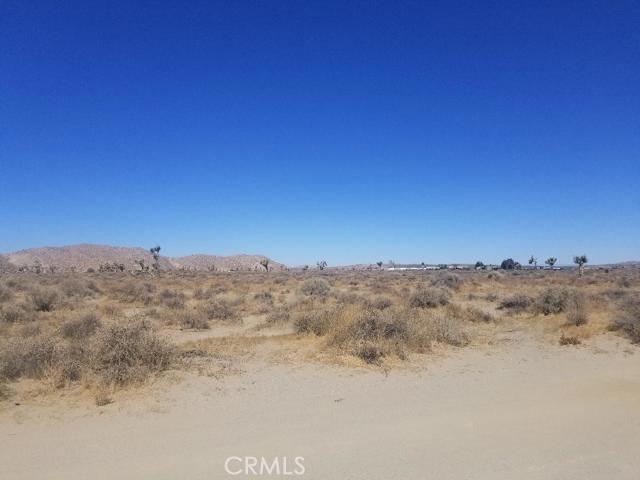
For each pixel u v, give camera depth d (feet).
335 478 20.12
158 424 26.43
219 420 27.22
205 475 20.29
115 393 31.55
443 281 160.66
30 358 35.81
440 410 29.30
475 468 21.07
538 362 44.11
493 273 235.40
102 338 36.88
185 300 108.17
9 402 29.84
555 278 201.36
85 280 150.51
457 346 50.47
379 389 34.09
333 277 235.61
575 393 33.35
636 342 52.85
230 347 48.11
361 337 45.83
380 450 22.95
